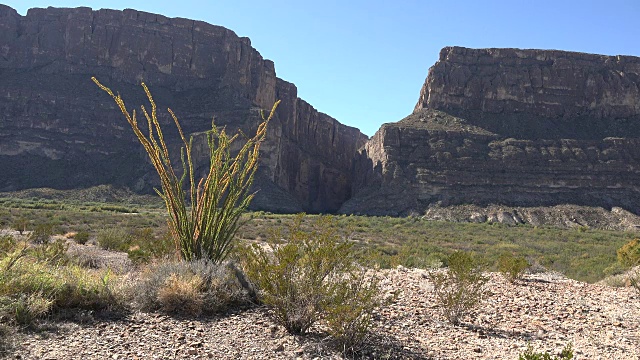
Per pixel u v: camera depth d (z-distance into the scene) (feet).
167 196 27.86
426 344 19.31
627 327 24.71
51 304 19.02
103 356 14.99
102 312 20.08
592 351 19.57
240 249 22.86
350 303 18.66
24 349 14.99
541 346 20.04
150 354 15.53
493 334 22.02
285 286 19.15
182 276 22.67
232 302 22.58
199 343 16.97
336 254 19.84
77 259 33.88
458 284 26.22
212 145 28.96
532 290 35.96
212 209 27.66
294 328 19.12
